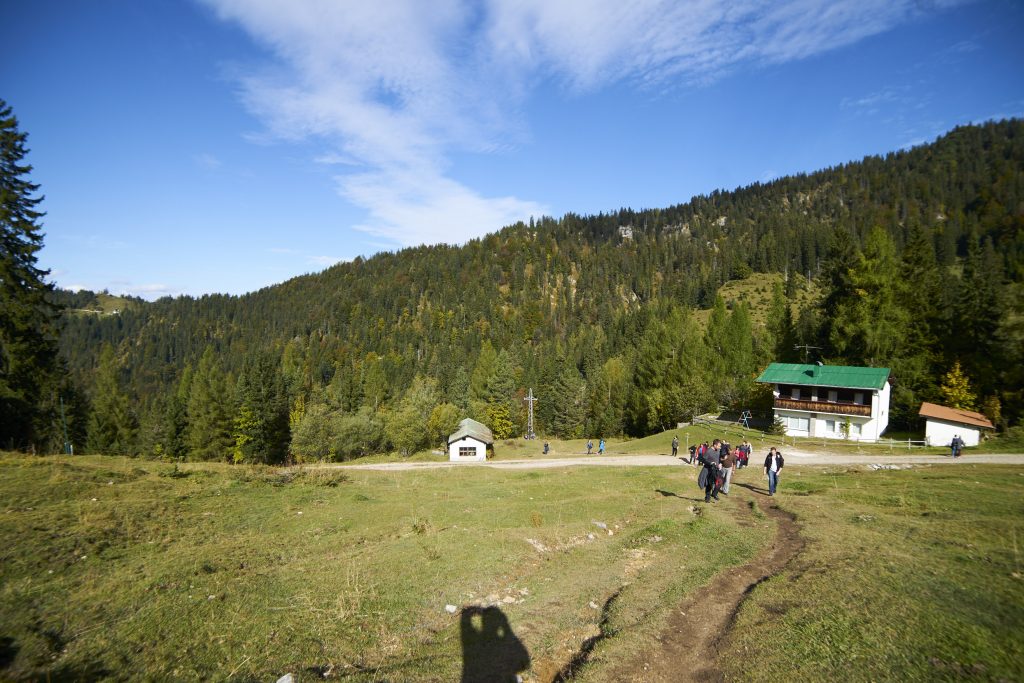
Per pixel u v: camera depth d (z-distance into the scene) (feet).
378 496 87.30
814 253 647.15
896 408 170.40
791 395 174.50
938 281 197.88
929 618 27.58
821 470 106.93
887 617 27.96
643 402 259.80
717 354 251.60
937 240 501.15
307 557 45.03
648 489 84.99
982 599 29.89
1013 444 129.39
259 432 243.60
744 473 103.19
